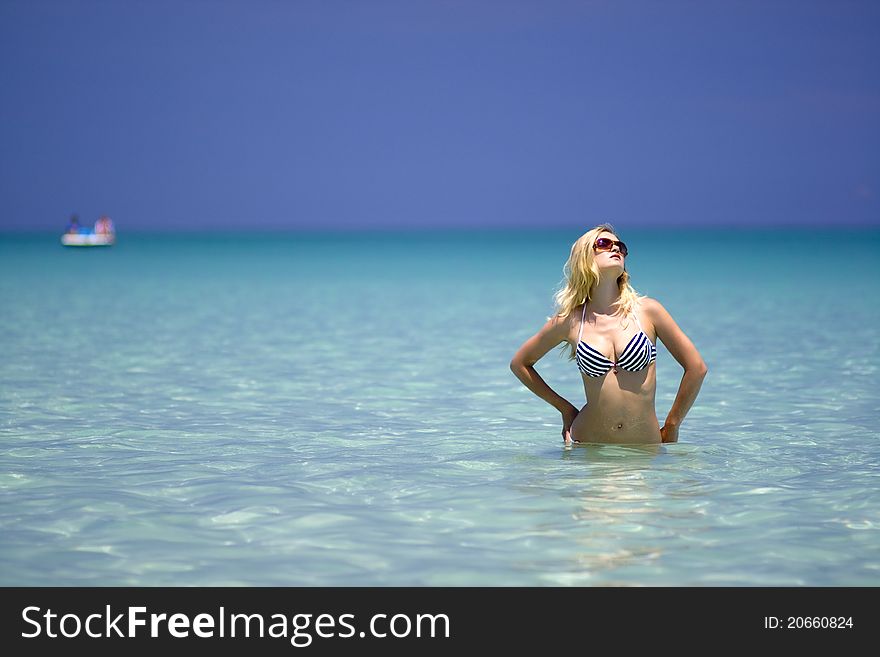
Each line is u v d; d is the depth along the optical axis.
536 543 9.57
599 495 11.30
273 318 38.00
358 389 20.31
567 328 14.11
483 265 97.25
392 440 14.92
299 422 16.52
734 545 9.52
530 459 13.39
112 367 23.73
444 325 34.97
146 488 11.69
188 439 14.95
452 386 20.75
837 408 17.73
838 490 11.53
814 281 61.06
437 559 9.16
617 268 13.63
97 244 146.75
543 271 82.69
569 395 19.58
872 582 8.63
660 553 9.29
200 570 8.91
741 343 28.52
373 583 8.61
